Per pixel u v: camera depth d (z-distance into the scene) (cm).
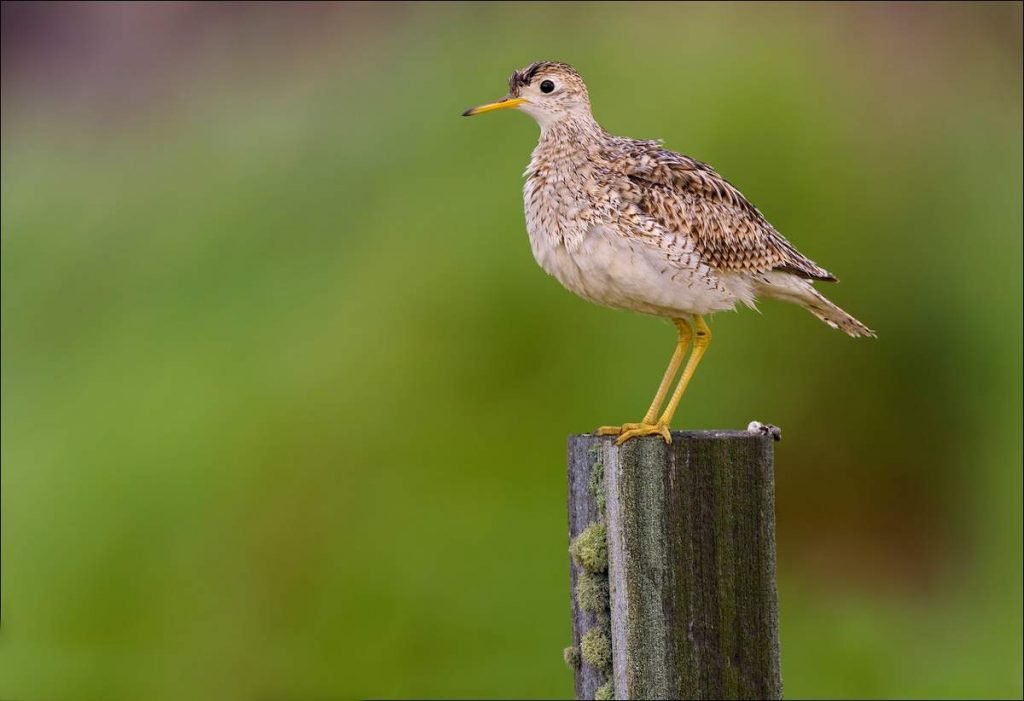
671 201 803
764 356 1451
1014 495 1466
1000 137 1577
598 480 634
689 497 589
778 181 1470
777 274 855
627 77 1495
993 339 1491
